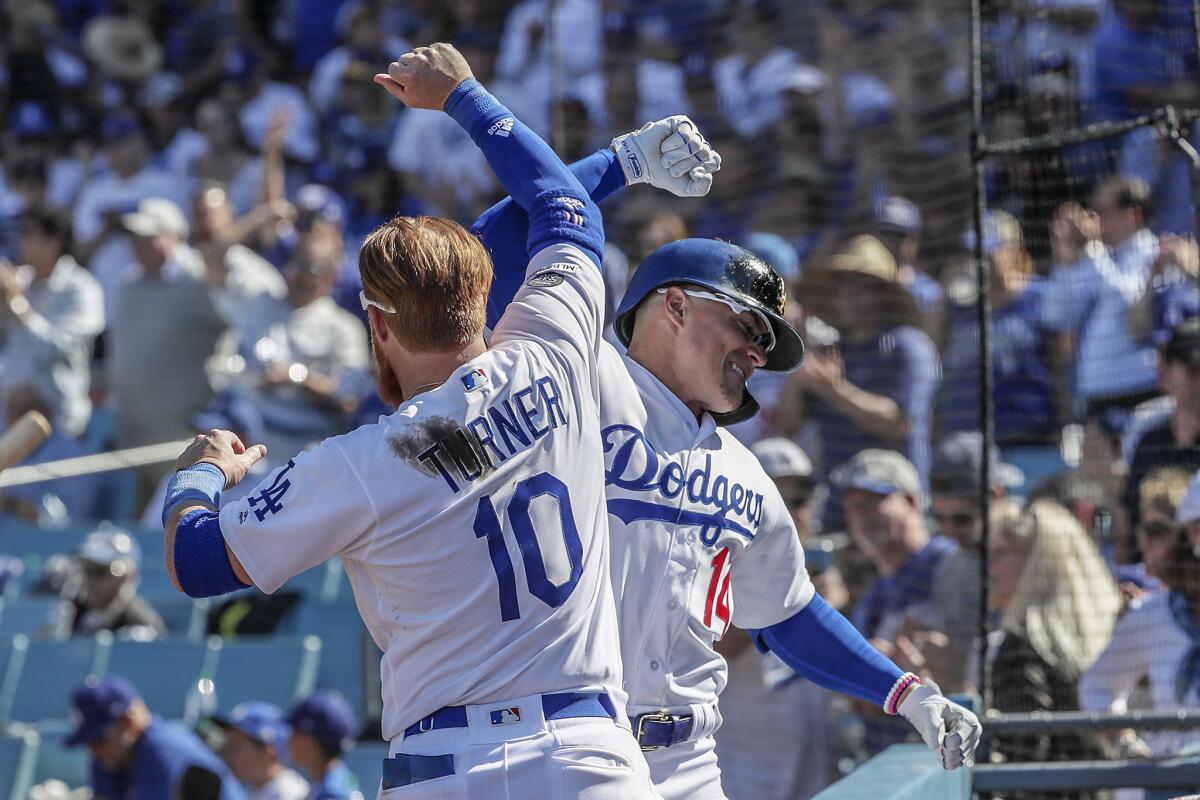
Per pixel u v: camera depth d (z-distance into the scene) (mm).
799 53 32500
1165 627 15414
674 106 33469
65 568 29750
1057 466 22328
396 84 9391
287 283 31281
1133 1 21688
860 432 24703
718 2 34156
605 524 8406
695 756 9828
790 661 10641
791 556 10336
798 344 9859
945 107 30453
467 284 8172
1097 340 21859
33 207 41281
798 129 31250
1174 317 20094
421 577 7793
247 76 41156
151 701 25625
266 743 21594
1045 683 15648
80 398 34031
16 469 30031
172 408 31422
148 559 29703
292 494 7828
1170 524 15594
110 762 22266
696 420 9961
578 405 8297
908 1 31984
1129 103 21766
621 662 8805
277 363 29688
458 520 7824
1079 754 14898
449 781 7641
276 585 7887
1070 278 22578
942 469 19406
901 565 19141
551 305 8445
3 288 33375
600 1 34531
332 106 37812
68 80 43750
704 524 9680
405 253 8078
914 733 17938
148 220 31828
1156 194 21656
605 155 9727
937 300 26672
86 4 44219
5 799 24266
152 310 31469
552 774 7633
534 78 33906
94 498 32688
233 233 32344
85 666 26344
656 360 9961
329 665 25812
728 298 9602
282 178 36344
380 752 22844
